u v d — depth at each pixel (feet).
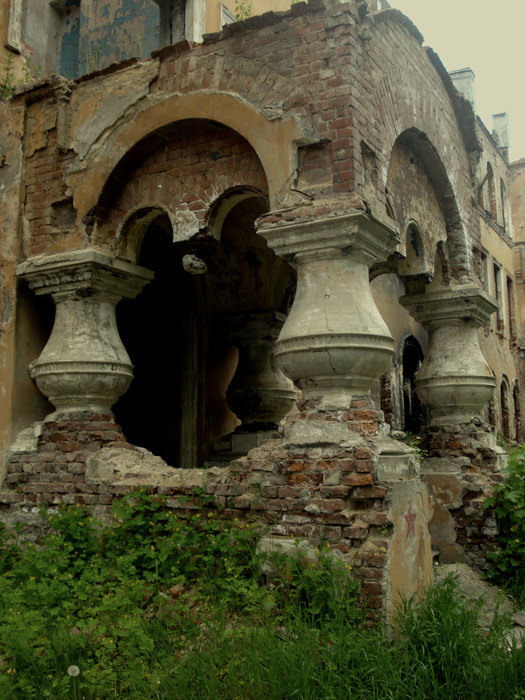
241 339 28.45
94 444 20.49
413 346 46.01
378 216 17.53
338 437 16.42
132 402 31.53
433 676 13.06
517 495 22.29
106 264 20.93
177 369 30.42
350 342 16.63
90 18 34.63
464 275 26.58
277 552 15.92
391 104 20.59
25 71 26.11
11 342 21.83
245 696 12.46
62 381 20.56
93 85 21.72
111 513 19.06
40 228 22.22
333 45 18.03
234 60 19.33
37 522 20.31
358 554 15.26
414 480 17.24
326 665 13.08
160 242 29.78
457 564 22.71
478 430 25.03
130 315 31.86
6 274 22.25
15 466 21.18
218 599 16.03
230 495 17.38
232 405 28.50
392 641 14.40
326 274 17.42
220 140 19.93
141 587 15.97
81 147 21.57
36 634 14.15
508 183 73.67
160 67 20.59
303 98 18.15
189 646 14.20
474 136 28.81
